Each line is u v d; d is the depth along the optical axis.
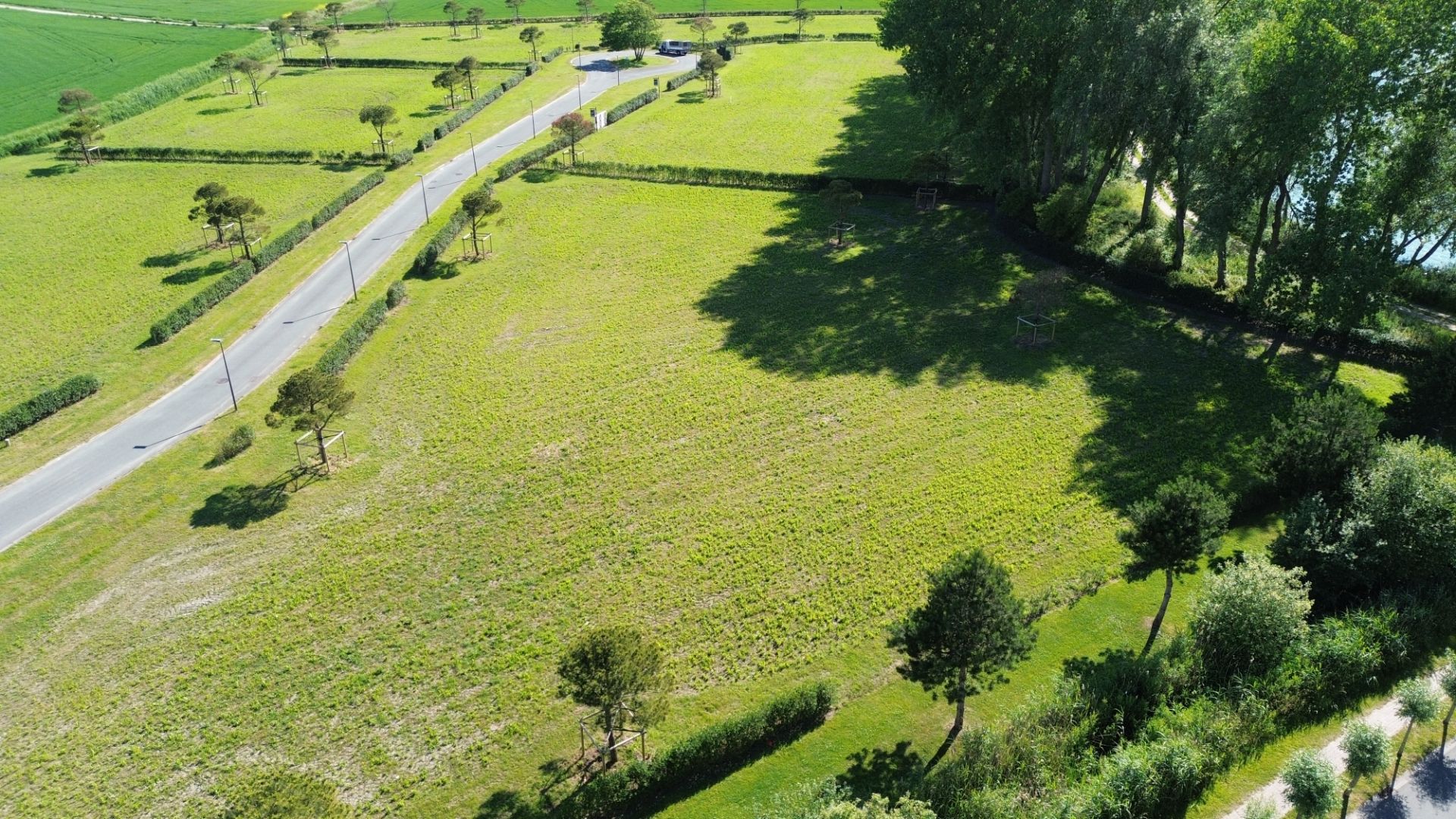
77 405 63.59
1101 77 70.19
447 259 84.81
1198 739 34.69
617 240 88.00
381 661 42.53
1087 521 49.72
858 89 134.12
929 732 37.81
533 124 122.50
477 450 57.75
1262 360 63.53
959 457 55.31
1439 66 55.97
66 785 36.94
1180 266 73.06
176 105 134.25
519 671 41.78
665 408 61.41
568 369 66.44
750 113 124.44
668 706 38.19
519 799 35.91
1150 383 61.53
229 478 55.62
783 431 58.50
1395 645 38.66
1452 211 59.25
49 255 86.06
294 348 70.12
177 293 78.31
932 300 74.06
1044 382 62.34
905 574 46.53
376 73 149.88
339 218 94.38
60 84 141.50
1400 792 33.41
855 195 85.06
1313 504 44.22
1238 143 63.19
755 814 33.84
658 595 45.91
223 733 39.03
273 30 156.50
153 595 46.75
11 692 41.25
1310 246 59.25
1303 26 57.62
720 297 76.19
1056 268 78.00
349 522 51.69
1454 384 51.41
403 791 36.34
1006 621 34.06
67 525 51.78
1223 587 38.78
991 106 83.75
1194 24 65.00
